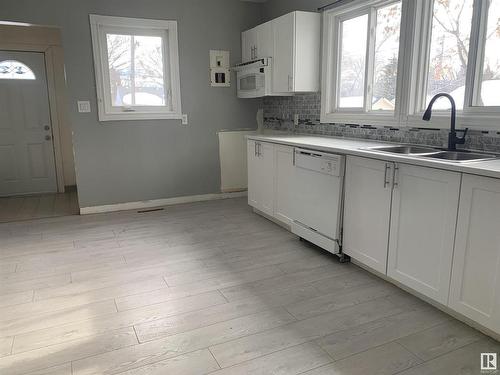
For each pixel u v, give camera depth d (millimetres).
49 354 1845
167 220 4016
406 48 2867
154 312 2213
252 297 2381
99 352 1856
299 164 3158
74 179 5605
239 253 3094
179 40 4422
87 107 4133
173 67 4441
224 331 2021
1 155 5168
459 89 2637
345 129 3576
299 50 3684
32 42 5078
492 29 2389
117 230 3703
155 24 4262
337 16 3607
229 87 4785
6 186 5250
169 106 4543
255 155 3979
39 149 5332
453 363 1750
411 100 2902
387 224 2395
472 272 1911
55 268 2832
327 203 2871
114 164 4352
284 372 1707
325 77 3740
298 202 3256
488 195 1789
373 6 3207
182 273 2732
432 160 2066
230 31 4668
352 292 2422
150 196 4590
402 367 1729
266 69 4062
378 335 1970
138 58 4320
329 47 3674
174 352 1852
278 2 4430
